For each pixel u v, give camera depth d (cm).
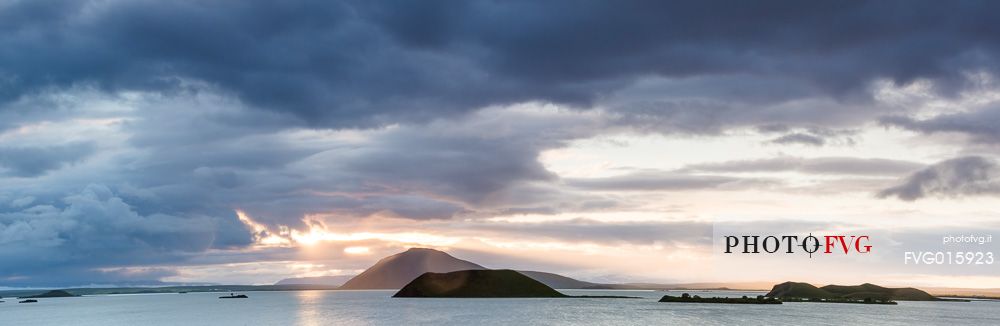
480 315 17600
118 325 16850
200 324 16612
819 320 16212
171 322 17688
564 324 14450
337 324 15375
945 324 15725
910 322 16175
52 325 17512
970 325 15500
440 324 14638
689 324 14475
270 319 18262
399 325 14525
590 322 15025
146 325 16638
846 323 15300
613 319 16038
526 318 16412
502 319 16088
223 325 16075
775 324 14638
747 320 15888
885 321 16338
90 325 17100
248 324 16312
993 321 16988
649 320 15762
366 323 15375
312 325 15338
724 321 15488
